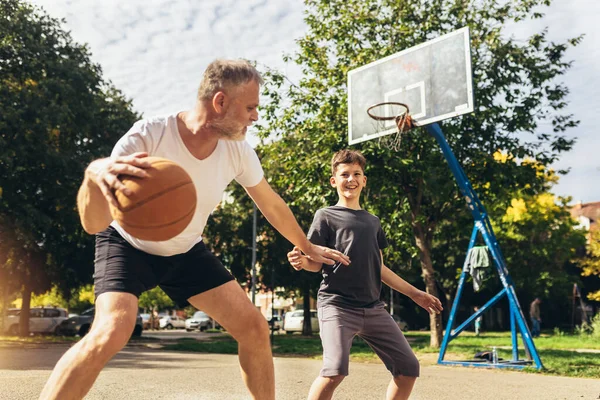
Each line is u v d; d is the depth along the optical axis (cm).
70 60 2280
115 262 235
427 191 1573
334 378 320
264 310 5925
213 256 267
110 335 211
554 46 1574
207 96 231
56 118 2048
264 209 288
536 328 2528
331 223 355
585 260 3284
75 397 202
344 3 1611
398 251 1594
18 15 2186
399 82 1128
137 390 555
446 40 1067
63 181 2223
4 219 2081
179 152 237
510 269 3362
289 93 1675
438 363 1012
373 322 342
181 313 5634
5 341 1944
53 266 2534
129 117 2639
